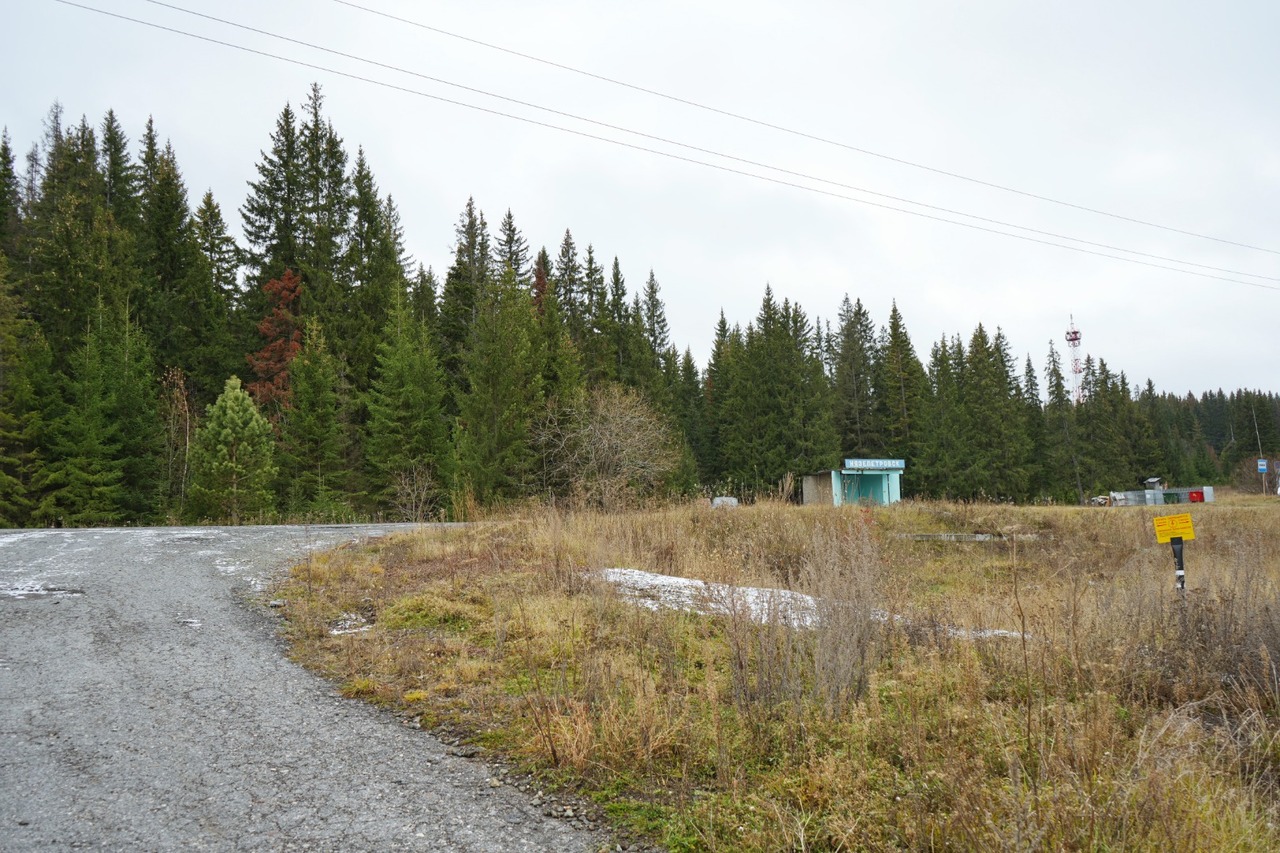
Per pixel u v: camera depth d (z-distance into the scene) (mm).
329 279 35938
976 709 4438
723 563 8984
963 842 3074
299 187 40375
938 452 50125
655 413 33688
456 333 40688
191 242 38281
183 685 5617
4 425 23859
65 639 6730
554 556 9797
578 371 33656
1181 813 3113
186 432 26562
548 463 27391
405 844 3348
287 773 4121
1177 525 7414
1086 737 3814
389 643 6805
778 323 49781
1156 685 5254
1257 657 5578
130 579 9312
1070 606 6172
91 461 23625
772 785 3881
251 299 39000
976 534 18703
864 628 5484
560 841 3412
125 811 3623
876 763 4008
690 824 3555
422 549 11234
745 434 47594
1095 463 59969
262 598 8547
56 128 44781
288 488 27000
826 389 48719
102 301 29188
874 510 19828
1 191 34719
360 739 4660
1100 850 2988
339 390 31828
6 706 5070
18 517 23203
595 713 4887
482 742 4641
